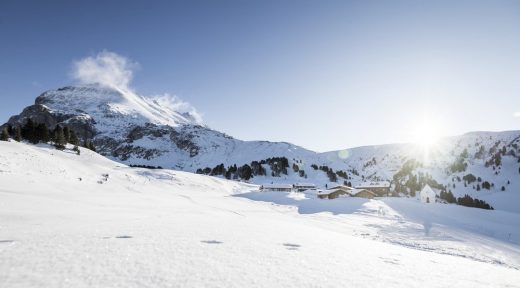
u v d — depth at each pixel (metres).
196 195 96.94
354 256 12.23
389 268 10.30
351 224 50.88
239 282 7.06
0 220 16.55
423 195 131.75
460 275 10.65
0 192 33.09
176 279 6.94
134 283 6.48
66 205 29.70
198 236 13.91
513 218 80.88
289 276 7.95
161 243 11.35
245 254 10.36
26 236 11.69
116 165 137.00
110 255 8.84
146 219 21.95
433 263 12.97
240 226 20.67
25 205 25.34
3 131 108.69
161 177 127.06
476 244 41.34
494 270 13.21
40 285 6.03
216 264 8.61
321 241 16.39
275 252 11.23
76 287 6.02
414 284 8.38
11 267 7.10
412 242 37.38
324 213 68.00
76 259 8.16
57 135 132.62
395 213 74.75
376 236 39.69
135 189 83.56
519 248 45.19
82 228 14.96
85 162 105.38
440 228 55.88
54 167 75.88
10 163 64.94
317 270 8.87
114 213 26.31
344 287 7.36
